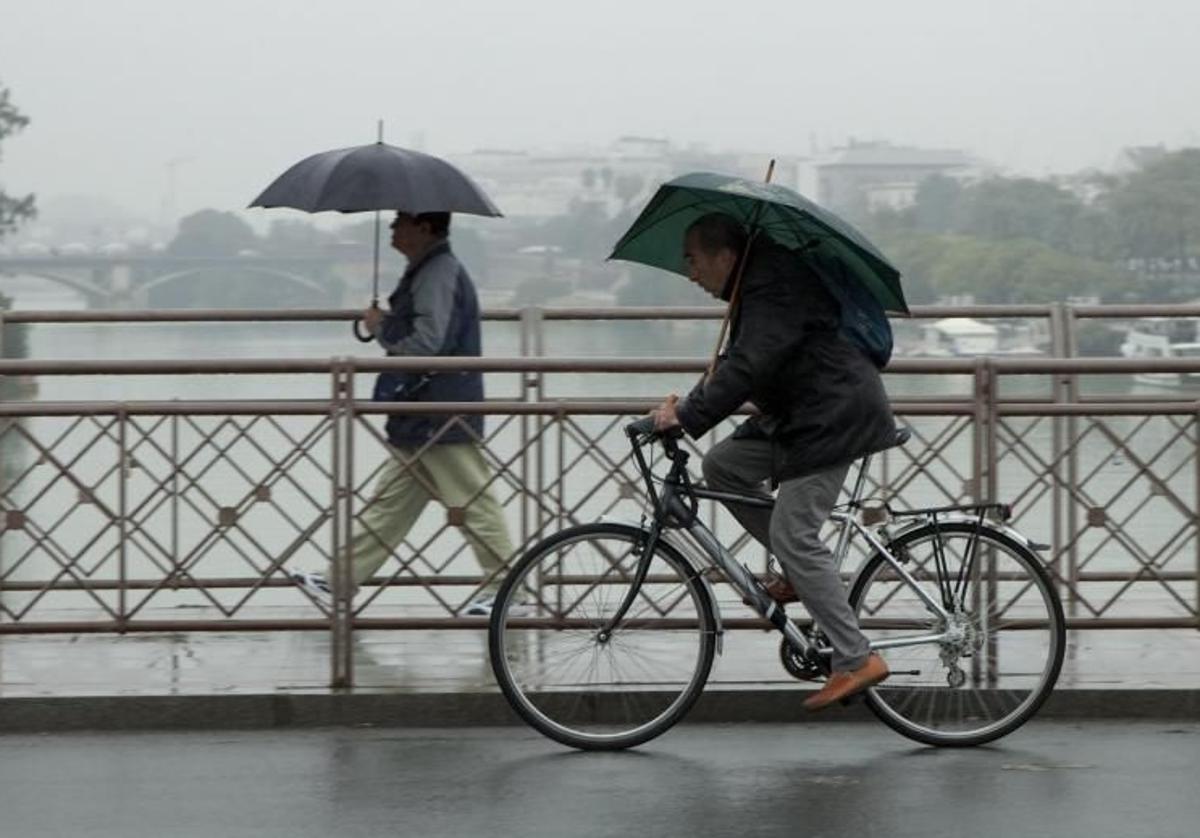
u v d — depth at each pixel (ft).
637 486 47.98
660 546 42.37
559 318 64.54
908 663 42.73
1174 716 44.86
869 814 36.86
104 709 43.88
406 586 48.60
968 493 48.78
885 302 40.83
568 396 57.72
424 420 48.01
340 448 46.29
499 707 44.45
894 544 42.80
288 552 48.01
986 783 39.24
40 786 39.04
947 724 42.75
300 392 57.00
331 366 46.75
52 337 62.69
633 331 65.21
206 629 47.96
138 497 48.21
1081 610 51.37
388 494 48.73
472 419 48.14
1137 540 49.52
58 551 48.37
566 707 42.93
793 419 40.60
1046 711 44.93
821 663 42.01
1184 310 61.41
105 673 46.42
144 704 43.96
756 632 51.37
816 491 40.73
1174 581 49.98
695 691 42.68
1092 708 44.83
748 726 44.57
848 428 40.32
